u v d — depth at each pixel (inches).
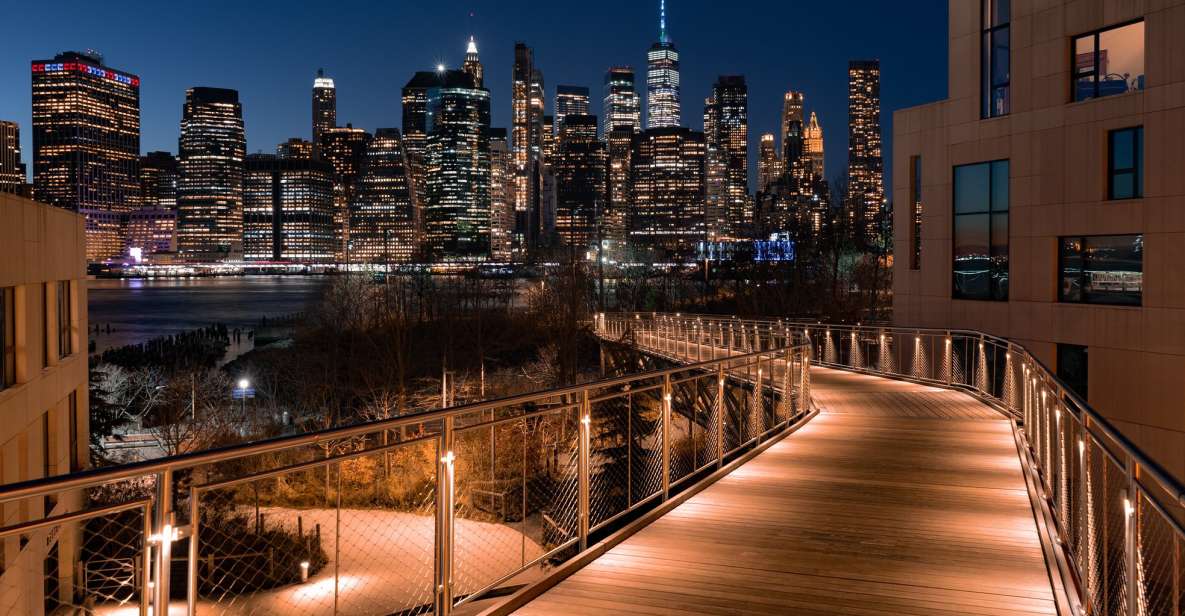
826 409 595.8
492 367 2329.0
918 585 222.1
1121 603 176.9
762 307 2529.5
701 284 3597.4
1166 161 814.5
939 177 1054.4
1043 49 927.0
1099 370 874.1
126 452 1621.6
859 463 395.9
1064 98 910.4
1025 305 944.9
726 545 259.8
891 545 259.6
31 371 745.0
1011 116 962.7
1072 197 900.0
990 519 291.9
